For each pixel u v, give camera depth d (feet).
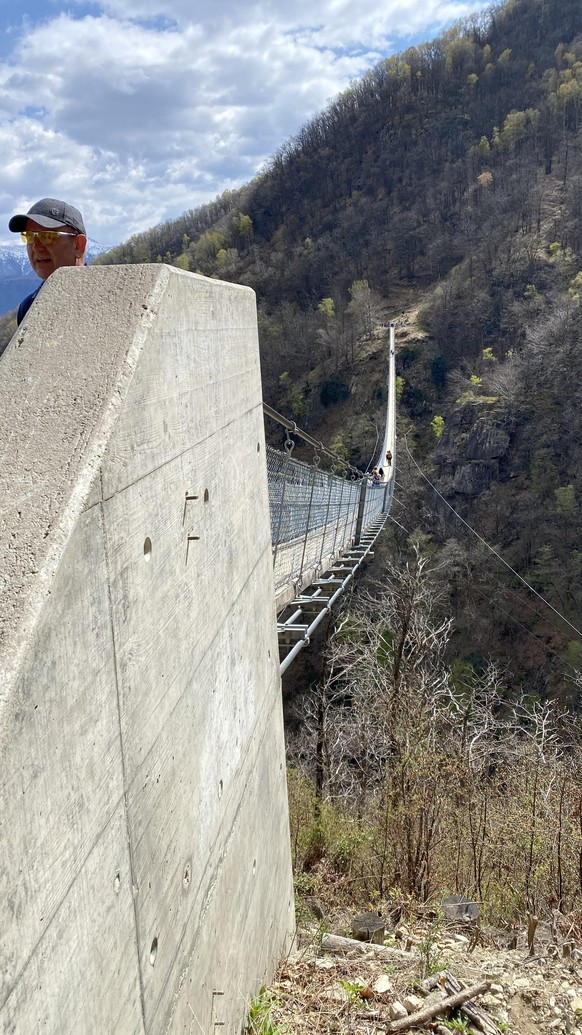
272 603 10.93
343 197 334.24
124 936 4.33
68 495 3.73
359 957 10.74
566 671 110.73
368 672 37.32
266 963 9.22
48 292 5.34
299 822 24.45
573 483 134.72
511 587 128.06
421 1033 8.18
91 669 3.87
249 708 8.68
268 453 14.87
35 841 3.11
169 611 5.47
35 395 4.45
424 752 23.73
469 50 363.35
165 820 5.26
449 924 14.02
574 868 19.27
